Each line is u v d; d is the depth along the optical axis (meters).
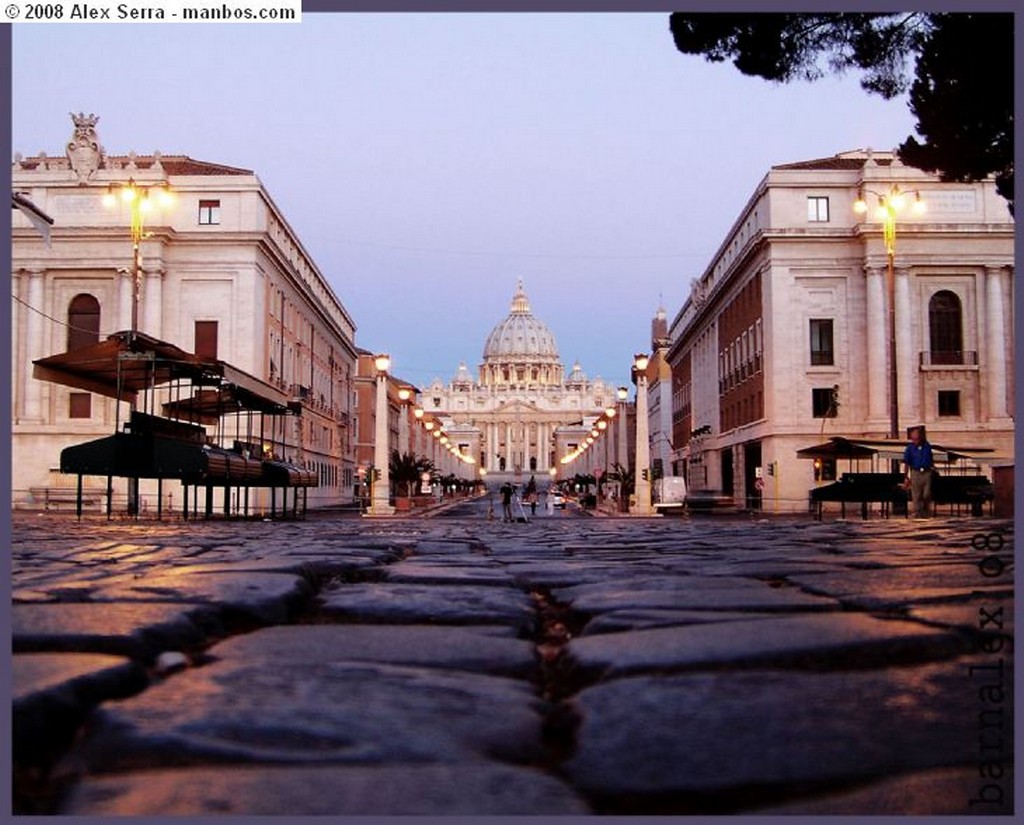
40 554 10.57
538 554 10.77
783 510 49.59
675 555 10.01
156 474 24.67
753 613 4.75
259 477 30.50
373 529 23.17
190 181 51.94
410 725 2.66
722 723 2.63
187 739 2.51
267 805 2.08
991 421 49.81
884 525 19.61
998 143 17.30
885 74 17.77
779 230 50.31
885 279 49.84
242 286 51.47
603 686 3.04
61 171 51.75
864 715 2.71
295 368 63.50
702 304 71.62
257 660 3.62
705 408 74.38
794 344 50.38
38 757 2.54
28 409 51.19
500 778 2.25
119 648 3.78
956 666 3.32
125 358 24.91
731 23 16.88
